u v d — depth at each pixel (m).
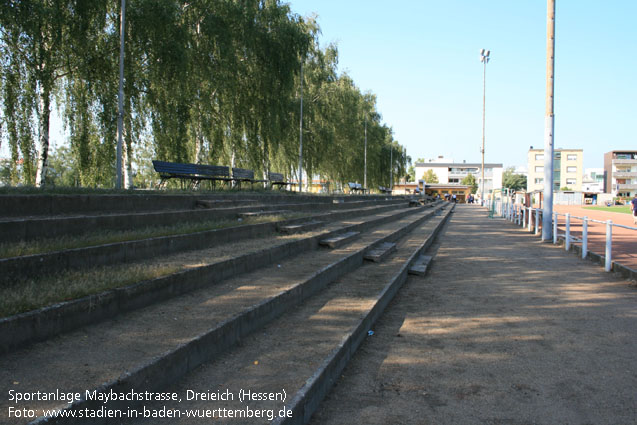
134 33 14.33
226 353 3.61
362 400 3.27
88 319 3.55
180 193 10.74
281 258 7.21
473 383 3.58
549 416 3.03
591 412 3.10
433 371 3.83
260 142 22.42
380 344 4.54
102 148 14.55
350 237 9.98
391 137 63.66
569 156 86.75
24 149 12.80
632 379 3.66
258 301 4.46
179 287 4.71
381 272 7.50
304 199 16.78
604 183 90.44
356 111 39.25
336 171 40.84
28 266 4.03
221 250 6.56
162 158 16.09
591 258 10.17
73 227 5.80
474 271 8.80
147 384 2.71
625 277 8.01
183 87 15.85
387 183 62.22
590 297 6.57
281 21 22.19
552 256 10.91
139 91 15.01
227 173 15.79
